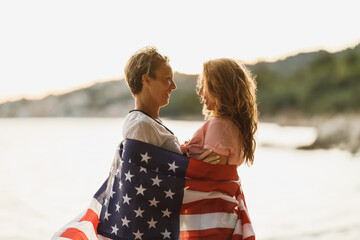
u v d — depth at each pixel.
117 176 2.53
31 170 19.62
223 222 2.45
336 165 18.59
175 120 49.81
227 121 2.55
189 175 2.47
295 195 12.38
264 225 9.17
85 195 13.76
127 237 2.42
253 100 2.67
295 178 15.42
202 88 2.70
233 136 2.53
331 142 24.59
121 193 2.46
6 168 20.23
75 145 30.72
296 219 9.54
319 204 10.96
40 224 9.98
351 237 7.82
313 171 16.97
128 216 2.43
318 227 8.74
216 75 2.58
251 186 14.14
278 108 43.66
